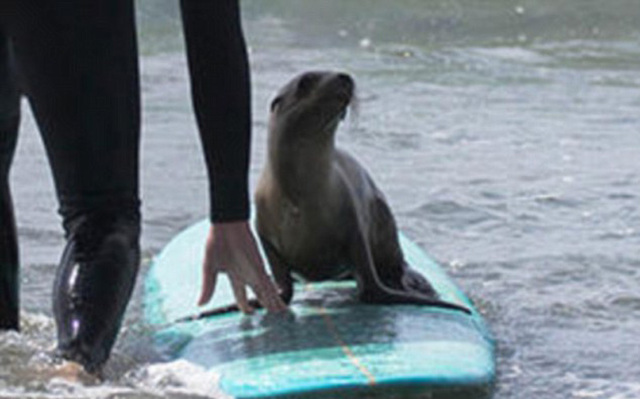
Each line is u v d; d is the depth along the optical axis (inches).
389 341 299.9
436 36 1081.4
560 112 742.5
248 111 278.8
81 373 258.8
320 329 309.1
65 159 268.2
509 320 363.6
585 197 532.4
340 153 351.6
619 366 322.0
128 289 269.6
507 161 605.0
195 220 488.1
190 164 583.2
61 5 261.3
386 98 779.4
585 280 410.3
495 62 949.2
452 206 513.3
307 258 338.3
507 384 303.1
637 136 671.1
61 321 264.8
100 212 270.1
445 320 322.7
